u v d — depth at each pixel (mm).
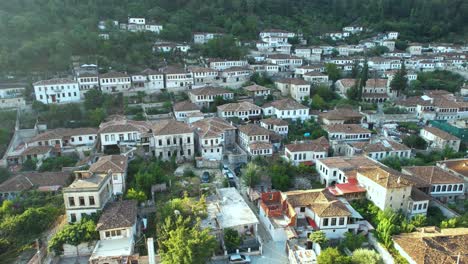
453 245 51312
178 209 56562
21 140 94812
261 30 188500
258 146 84375
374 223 59531
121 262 48500
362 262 48438
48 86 109312
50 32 141625
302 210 60906
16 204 61375
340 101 121625
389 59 163375
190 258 45438
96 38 140250
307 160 82750
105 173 61375
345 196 65562
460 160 80438
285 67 151375
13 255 50969
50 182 69875
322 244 53156
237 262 51500
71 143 89562
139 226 57938
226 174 76812
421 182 68875
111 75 118250
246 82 134000
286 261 52594
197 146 89625
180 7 193875
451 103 115438
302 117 106875
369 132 94562
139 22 169750
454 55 172875
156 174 69125
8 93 109312
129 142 83500
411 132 103562
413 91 136500
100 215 54688
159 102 114750
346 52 179250
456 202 70125
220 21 187875
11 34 135375
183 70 130500
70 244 50938
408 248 50875
